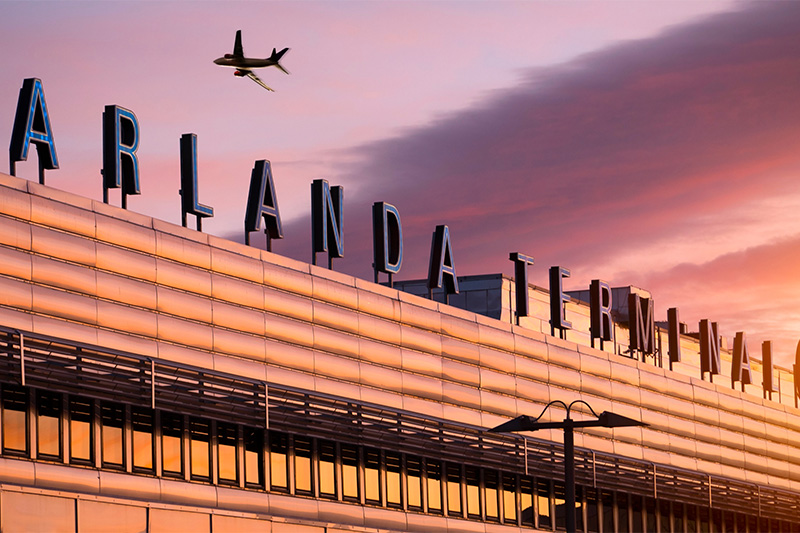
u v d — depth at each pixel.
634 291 88.31
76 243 45.44
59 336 44.06
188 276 49.59
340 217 59.75
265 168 55.97
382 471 58.56
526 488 68.50
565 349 72.19
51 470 43.41
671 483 79.69
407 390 59.91
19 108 46.38
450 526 62.09
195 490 48.72
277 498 52.34
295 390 52.38
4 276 42.81
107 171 49.06
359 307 57.94
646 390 79.19
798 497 94.38
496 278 77.00
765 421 92.50
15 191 43.81
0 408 42.31
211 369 49.66
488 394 65.25
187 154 52.53
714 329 92.00
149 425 47.59
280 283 53.81
